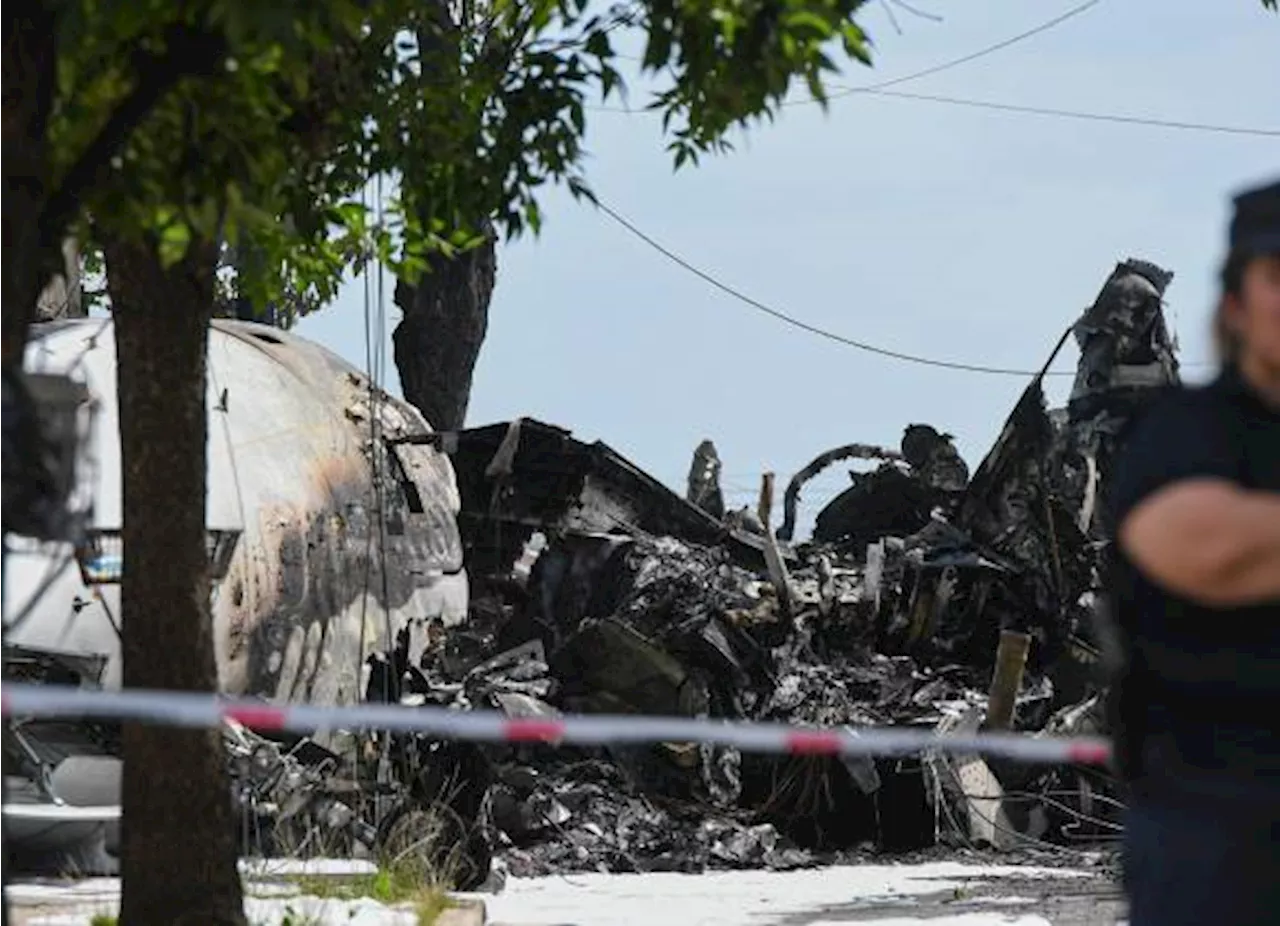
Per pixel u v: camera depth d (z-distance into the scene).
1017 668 62.97
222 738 28.28
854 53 20.67
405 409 59.34
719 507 81.06
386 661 54.88
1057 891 52.78
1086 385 69.00
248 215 21.53
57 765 44.28
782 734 13.52
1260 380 10.20
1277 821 10.13
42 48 19.56
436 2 28.00
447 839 48.06
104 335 48.59
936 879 56.81
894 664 68.94
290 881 40.56
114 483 45.69
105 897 39.06
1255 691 10.16
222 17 17.97
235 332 56.59
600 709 63.41
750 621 66.88
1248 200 10.30
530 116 27.22
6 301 19.48
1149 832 10.42
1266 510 9.70
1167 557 9.93
